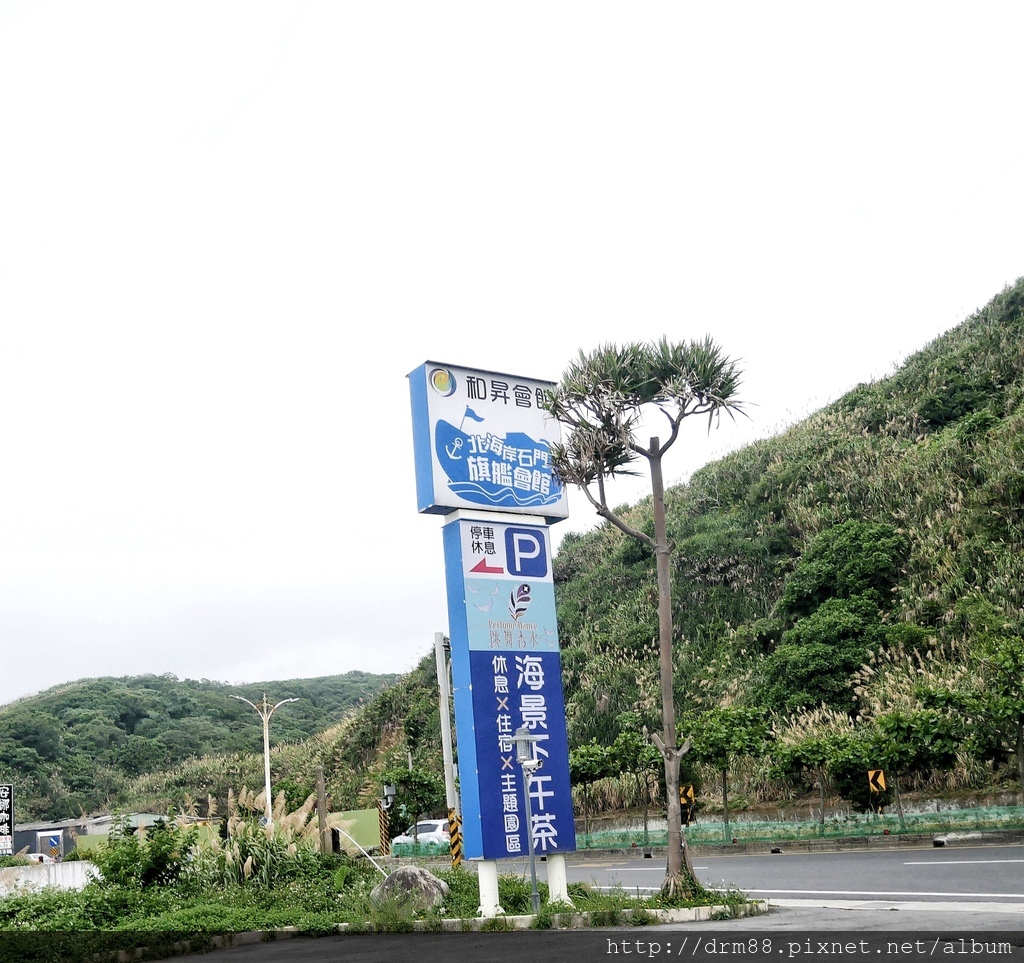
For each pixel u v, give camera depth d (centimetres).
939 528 3738
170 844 2053
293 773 6619
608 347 1455
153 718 11488
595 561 5903
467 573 1522
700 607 4562
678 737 2928
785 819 2873
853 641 3350
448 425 1564
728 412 1420
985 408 4672
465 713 1487
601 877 2178
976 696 2306
